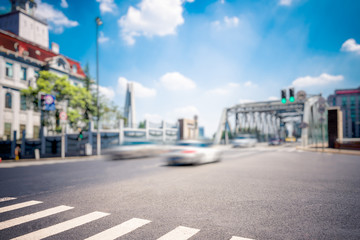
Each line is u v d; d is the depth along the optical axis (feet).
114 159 50.37
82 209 13.76
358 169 30.53
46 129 103.09
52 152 99.66
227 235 9.87
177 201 15.25
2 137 100.53
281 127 199.21
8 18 148.97
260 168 31.81
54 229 10.69
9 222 11.67
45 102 57.98
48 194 17.84
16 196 17.34
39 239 9.61
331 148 84.58
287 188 18.94
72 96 103.60
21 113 110.32
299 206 14.02
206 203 14.76
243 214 12.62
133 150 50.34
